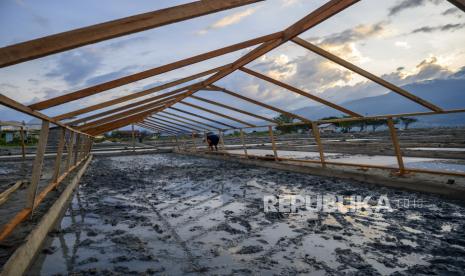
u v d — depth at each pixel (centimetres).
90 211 451
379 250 268
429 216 364
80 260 267
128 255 275
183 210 441
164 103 978
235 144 2480
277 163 892
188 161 1338
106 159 1566
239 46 406
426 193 488
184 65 420
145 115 1309
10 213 396
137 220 394
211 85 745
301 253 267
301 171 784
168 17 209
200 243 300
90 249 293
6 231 284
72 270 247
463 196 435
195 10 217
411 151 1021
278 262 250
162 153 1967
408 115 499
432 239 290
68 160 750
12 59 163
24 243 264
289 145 1903
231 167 1012
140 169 1052
